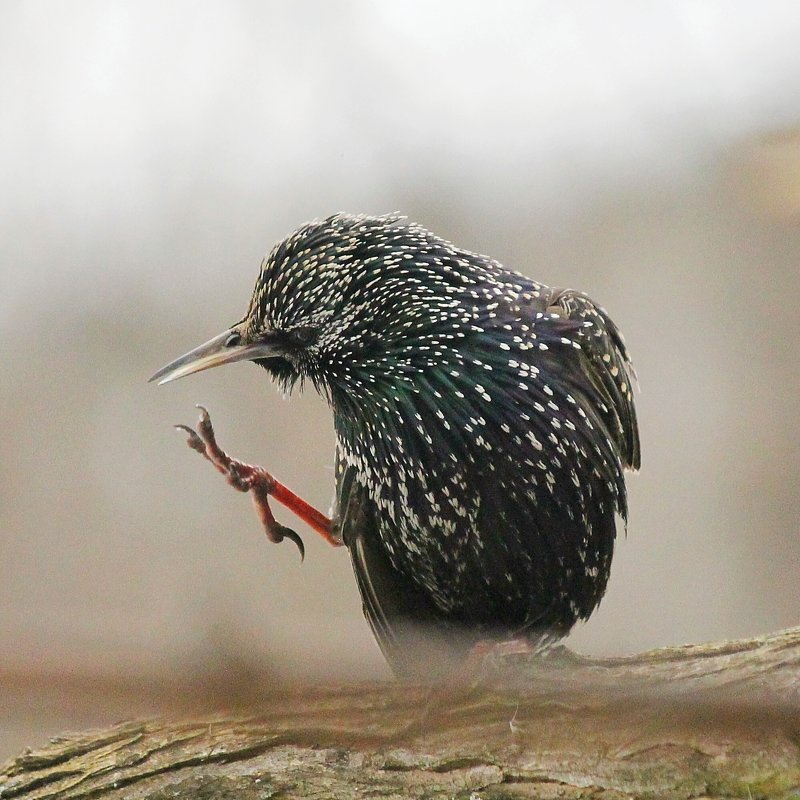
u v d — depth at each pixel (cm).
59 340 424
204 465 423
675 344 429
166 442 423
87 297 423
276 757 396
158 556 421
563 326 400
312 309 401
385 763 396
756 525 424
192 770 396
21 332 424
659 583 423
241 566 420
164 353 423
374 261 400
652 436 426
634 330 430
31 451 423
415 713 396
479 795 395
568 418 400
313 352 401
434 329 400
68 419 423
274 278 401
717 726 393
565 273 425
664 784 394
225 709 310
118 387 423
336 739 396
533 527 400
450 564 401
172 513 422
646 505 425
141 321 423
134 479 423
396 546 402
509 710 395
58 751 398
